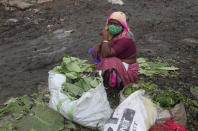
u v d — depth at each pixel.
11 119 2.92
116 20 3.10
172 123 2.32
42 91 3.52
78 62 3.26
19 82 3.80
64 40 5.48
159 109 2.51
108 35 3.26
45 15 7.06
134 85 2.99
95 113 2.59
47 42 5.37
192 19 6.91
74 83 2.93
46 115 2.95
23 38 5.57
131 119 2.36
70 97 2.71
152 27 6.31
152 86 3.02
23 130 2.75
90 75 3.09
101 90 2.71
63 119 2.88
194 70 4.09
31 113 3.00
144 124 2.34
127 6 8.10
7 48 5.07
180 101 2.67
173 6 8.16
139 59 4.34
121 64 3.18
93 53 3.47
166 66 4.17
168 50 4.93
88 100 2.57
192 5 8.27
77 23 6.53
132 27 6.30
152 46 5.14
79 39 5.53
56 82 2.90
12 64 4.40
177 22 6.68
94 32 5.93
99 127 2.64
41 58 4.63
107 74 3.19
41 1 8.14
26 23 6.45
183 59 4.51
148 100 2.54
